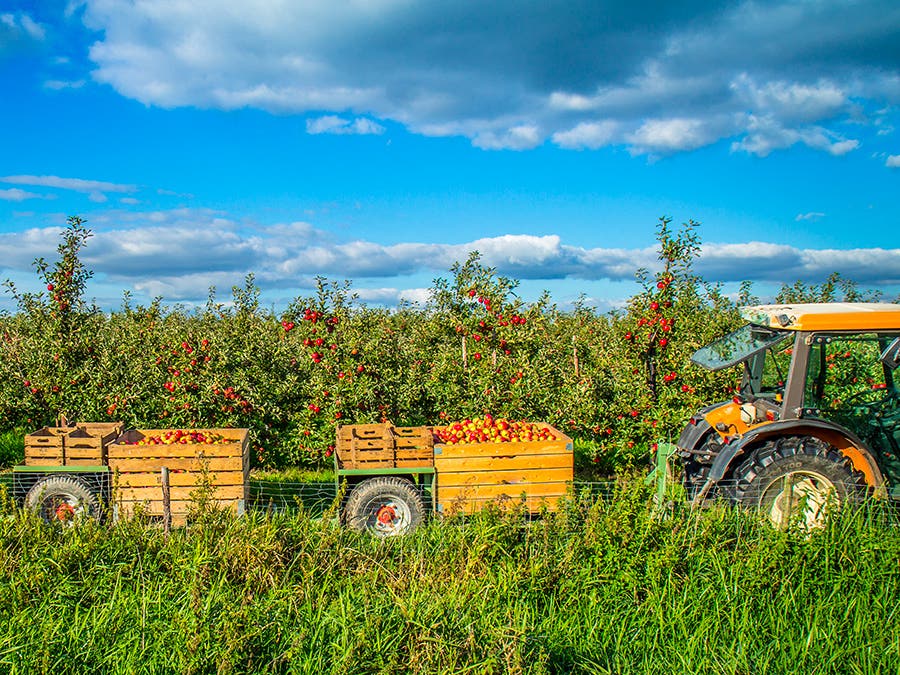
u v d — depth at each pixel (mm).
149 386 11367
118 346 13523
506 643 4160
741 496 6543
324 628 4582
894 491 6695
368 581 5180
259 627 4441
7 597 4980
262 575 5250
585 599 5199
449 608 4641
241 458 7516
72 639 4559
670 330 9742
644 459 10016
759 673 4473
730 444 6781
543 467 7395
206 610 4609
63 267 12508
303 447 10328
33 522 6016
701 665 4504
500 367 10523
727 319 11906
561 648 4578
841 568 5395
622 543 5555
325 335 10664
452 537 5844
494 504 6434
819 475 6539
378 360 10750
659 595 5172
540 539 5836
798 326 6621
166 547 5746
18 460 10883
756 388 7836
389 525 7199
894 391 6949
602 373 10508
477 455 7312
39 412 11672
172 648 4391
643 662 4578
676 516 5906
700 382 9914
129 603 4965
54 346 11922
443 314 11320
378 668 4051
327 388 10383
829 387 6957
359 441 7266
